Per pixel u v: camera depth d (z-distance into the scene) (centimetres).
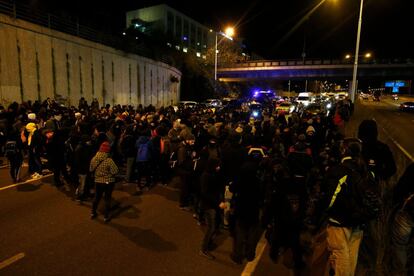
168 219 631
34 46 1988
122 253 488
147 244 520
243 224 464
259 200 466
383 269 403
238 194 465
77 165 703
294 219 451
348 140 376
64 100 2216
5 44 1780
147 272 436
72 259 465
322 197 372
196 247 514
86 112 1320
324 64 4931
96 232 561
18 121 995
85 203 711
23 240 522
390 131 1273
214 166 484
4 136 1126
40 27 2030
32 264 449
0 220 600
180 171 686
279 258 487
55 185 838
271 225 529
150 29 7194
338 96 6191
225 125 1002
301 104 3353
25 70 1920
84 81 2497
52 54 2145
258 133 947
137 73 3381
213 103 3747
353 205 340
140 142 812
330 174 362
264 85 8056
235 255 469
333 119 1345
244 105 2542
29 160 913
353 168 353
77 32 2541
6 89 1788
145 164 814
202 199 488
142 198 760
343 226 349
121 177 937
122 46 3212
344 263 347
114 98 2947
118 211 670
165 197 771
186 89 5153
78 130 877
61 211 658
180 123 916
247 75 5747
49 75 2123
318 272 443
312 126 973
